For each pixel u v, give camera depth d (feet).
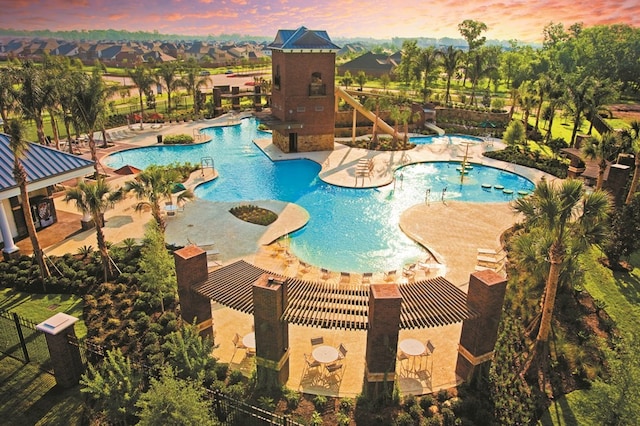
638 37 296.10
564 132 184.96
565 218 48.75
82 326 60.39
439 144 168.04
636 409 39.70
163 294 63.62
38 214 90.12
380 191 119.75
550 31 385.29
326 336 59.47
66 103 135.03
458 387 50.47
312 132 154.30
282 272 75.10
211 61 529.86
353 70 379.14
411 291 53.31
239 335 58.90
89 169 88.07
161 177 75.41
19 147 62.69
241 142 173.78
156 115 202.80
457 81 368.68
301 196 116.06
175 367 46.55
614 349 54.44
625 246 76.13
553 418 46.83
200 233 90.07
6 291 68.69
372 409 47.01
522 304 64.39
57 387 50.47
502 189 121.19
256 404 47.26
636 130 112.06
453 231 92.84
